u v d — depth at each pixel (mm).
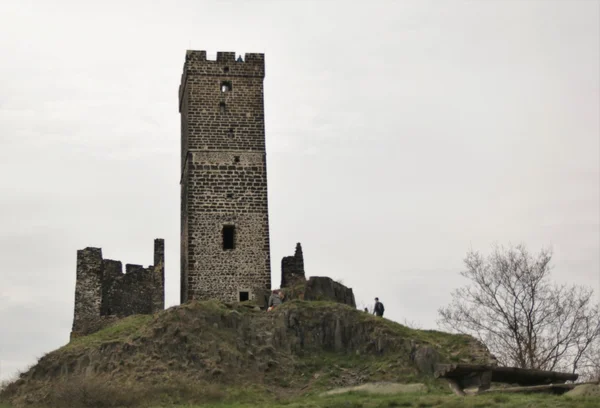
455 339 66062
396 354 63781
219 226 78188
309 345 66688
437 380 58938
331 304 68750
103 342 65750
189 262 77000
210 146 79938
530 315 74312
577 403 47375
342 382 62000
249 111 81438
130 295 84875
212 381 61812
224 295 76812
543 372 55000
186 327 65125
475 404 48594
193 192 78562
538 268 75688
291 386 62344
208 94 81188
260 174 80000
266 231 78812
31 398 63031
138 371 62375
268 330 66875
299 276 81312
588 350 72625
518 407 47125
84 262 82625
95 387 59688
